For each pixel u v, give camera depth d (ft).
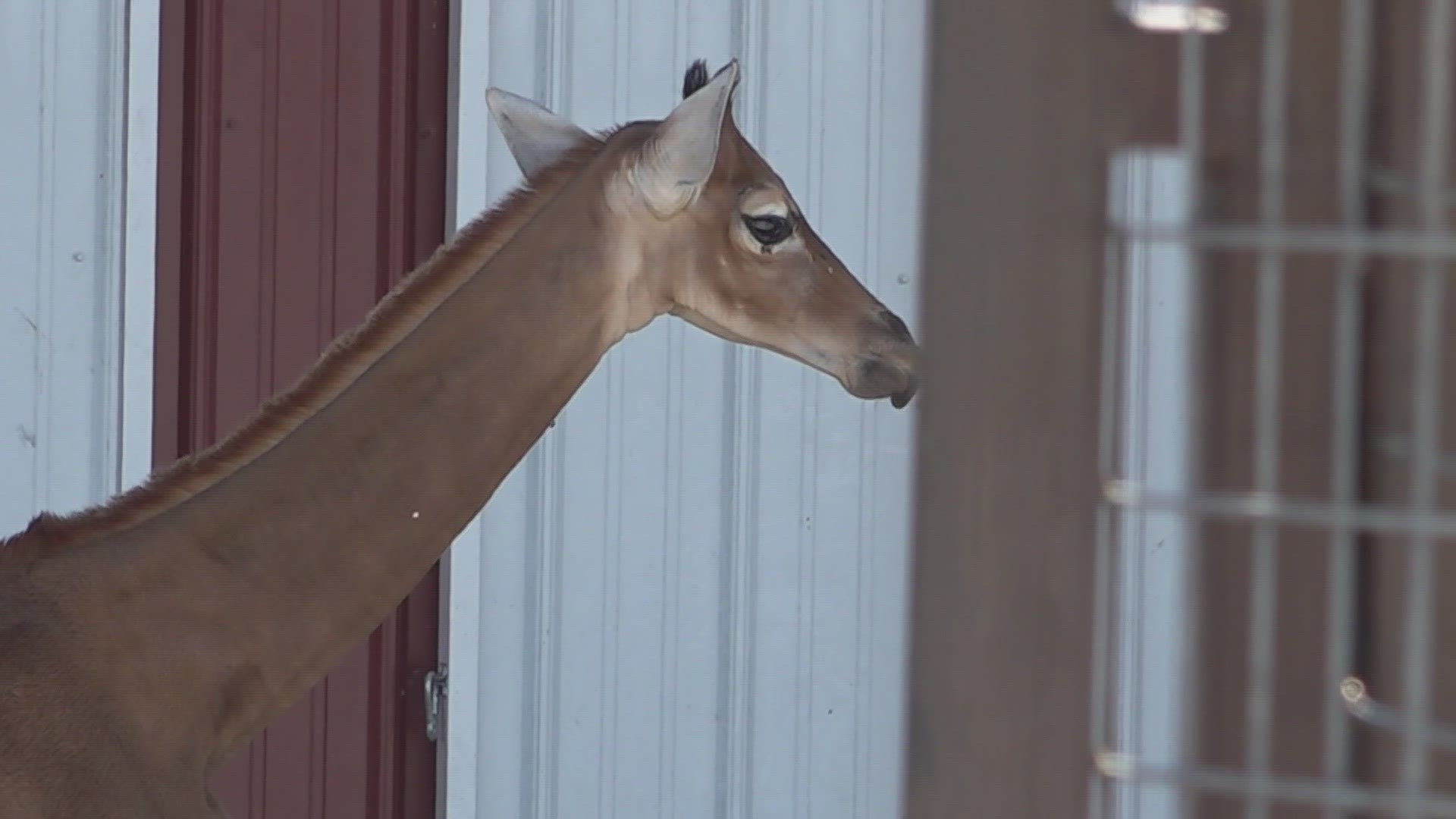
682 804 53.06
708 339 52.95
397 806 52.54
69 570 30.04
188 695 30.22
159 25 50.34
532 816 52.24
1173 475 51.80
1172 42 12.93
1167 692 53.83
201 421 51.29
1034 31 13.24
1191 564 13.16
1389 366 12.68
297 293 51.80
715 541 53.16
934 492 13.75
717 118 36.52
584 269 35.70
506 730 52.11
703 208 38.32
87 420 50.03
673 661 52.95
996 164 13.39
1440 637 12.70
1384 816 12.76
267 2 51.47
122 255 49.98
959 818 13.83
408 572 32.86
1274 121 12.71
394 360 33.12
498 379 34.01
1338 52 12.62
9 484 49.55
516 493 52.06
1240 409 12.87
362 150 52.11
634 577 52.70
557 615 52.29
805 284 39.75
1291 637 12.93
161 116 50.90
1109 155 13.12
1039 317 13.39
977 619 13.74
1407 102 12.57
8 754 28.22
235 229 51.37
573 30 51.90
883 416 53.83
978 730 13.80
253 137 51.47
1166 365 51.47
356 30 51.98
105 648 29.66
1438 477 12.67
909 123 53.52
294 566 31.53
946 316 13.60
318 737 52.16
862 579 53.83
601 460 52.49
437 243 52.37
